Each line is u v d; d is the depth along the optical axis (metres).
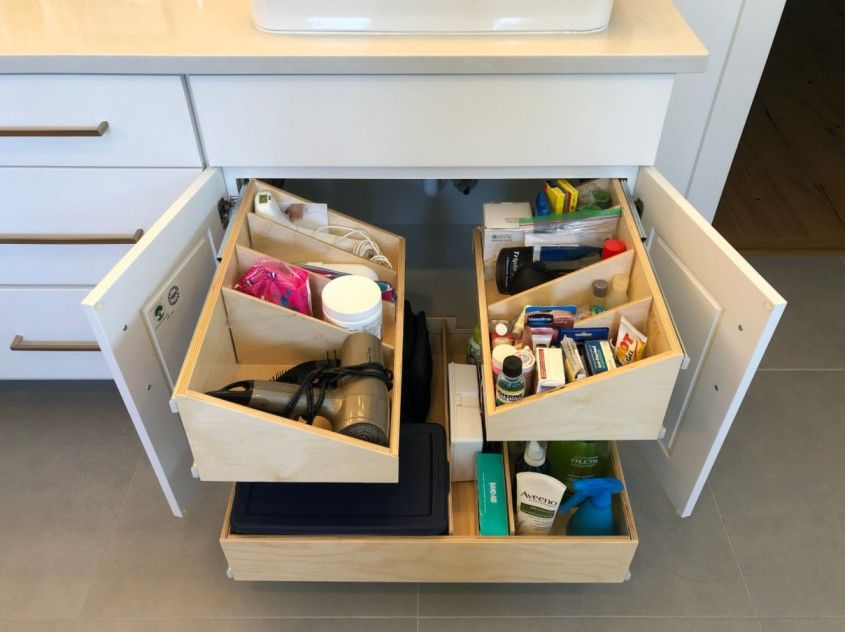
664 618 1.22
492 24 1.08
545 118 1.12
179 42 1.07
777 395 1.61
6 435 1.53
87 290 1.35
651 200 1.19
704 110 1.61
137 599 1.25
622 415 1.01
